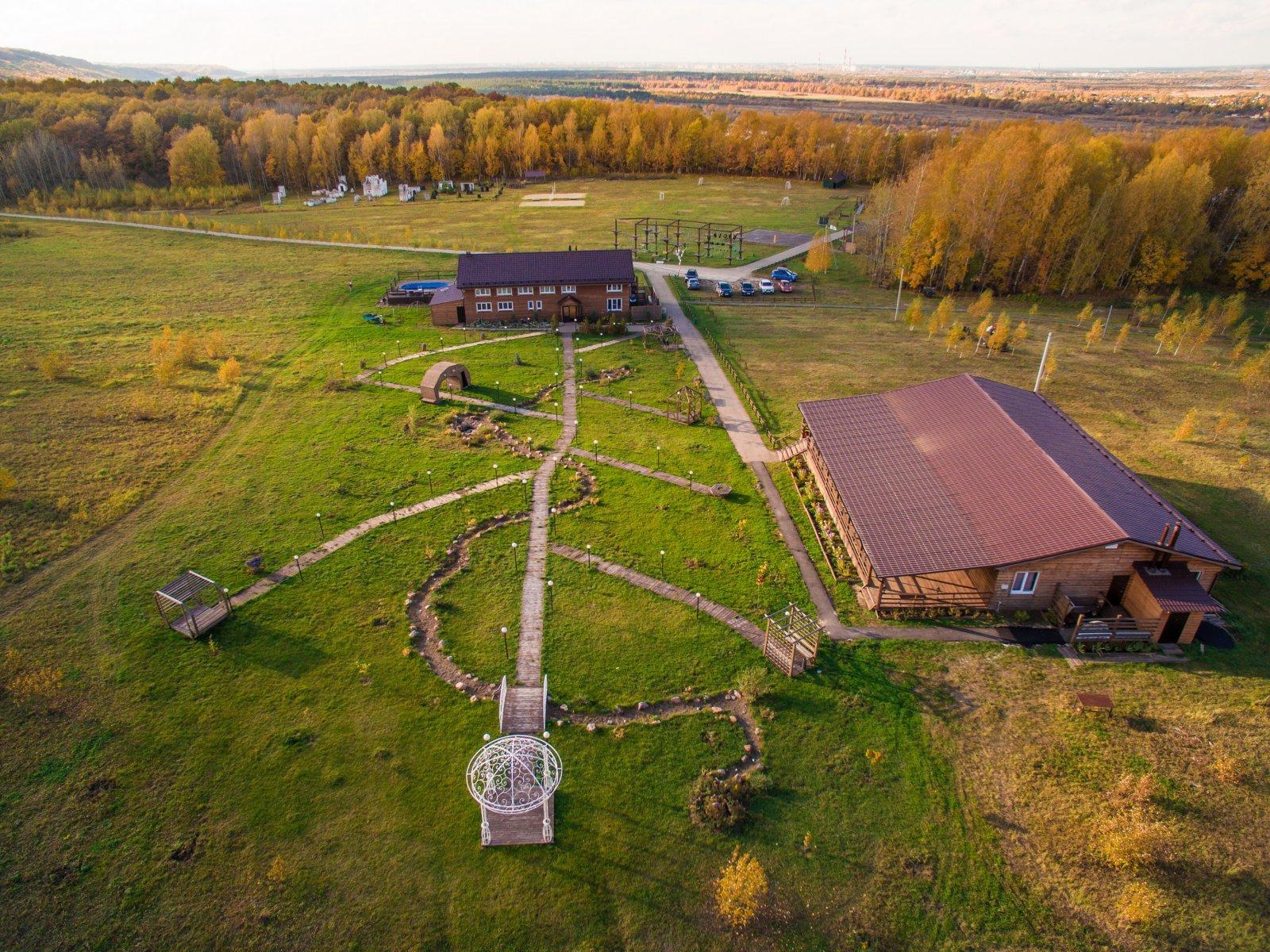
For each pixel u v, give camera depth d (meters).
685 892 21.98
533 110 173.00
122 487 42.44
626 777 25.41
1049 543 31.67
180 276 87.19
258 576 35.06
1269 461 45.56
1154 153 96.38
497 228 115.62
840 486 38.56
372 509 40.53
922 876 22.33
